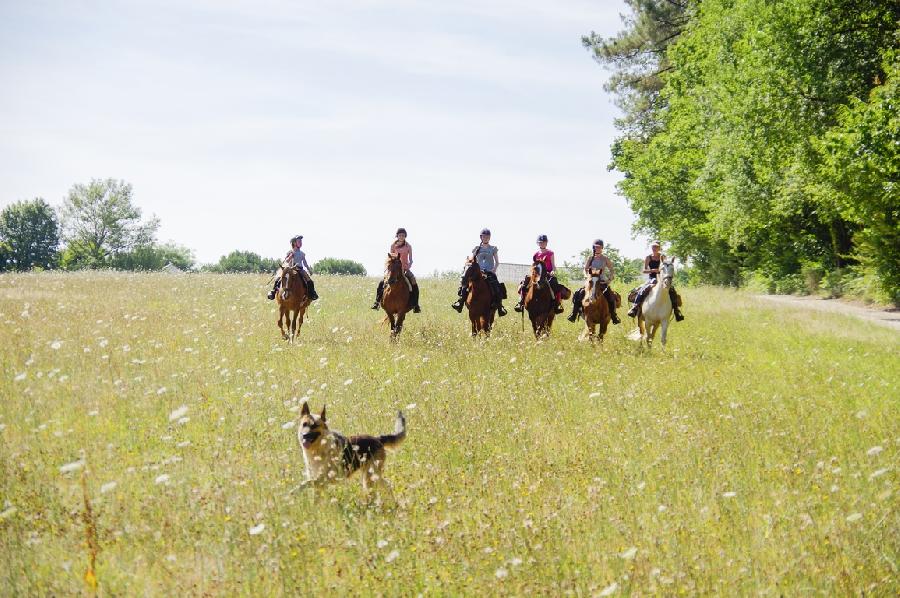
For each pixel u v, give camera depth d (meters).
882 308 36.41
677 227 61.06
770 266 51.91
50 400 11.17
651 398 13.04
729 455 9.76
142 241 131.38
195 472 8.58
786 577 6.38
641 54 64.75
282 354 16.09
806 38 34.69
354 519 7.25
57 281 32.38
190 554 6.59
